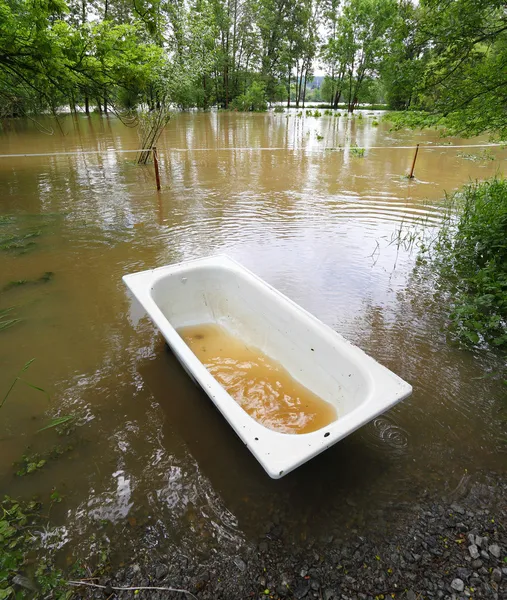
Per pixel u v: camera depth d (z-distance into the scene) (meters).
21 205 5.63
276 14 25.75
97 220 5.09
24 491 1.75
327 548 1.53
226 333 2.90
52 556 1.51
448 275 3.78
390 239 4.63
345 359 2.06
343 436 1.52
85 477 1.82
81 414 2.16
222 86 26.50
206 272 2.97
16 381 2.39
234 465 1.88
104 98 6.89
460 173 7.86
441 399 2.30
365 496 1.75
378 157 9.51
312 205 5.85
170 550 1.53
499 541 1.56
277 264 3.96
